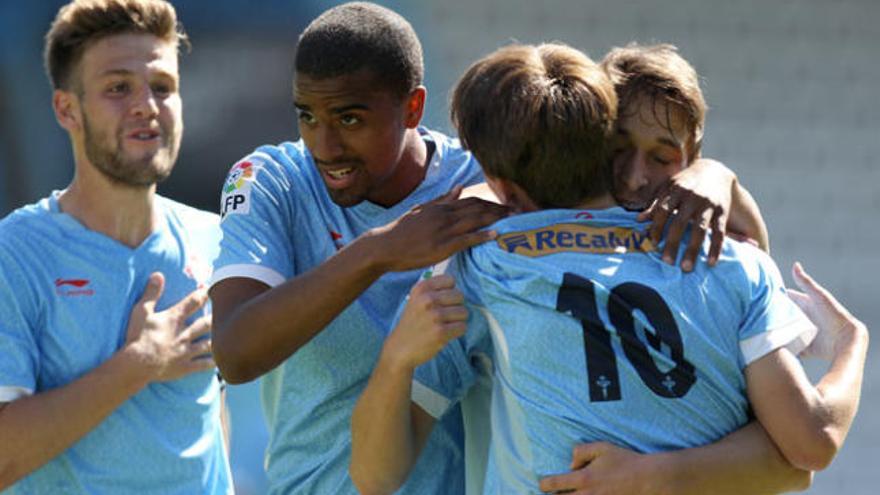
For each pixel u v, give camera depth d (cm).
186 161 4812
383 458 1016
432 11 4538
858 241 4278
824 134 4494
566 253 945
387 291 1141
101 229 1229
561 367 923
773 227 4288
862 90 4581
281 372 1173
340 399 1158
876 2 4703
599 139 957
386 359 984
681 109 1038
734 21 4647
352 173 1077
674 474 908
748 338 945
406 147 1146
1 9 4416
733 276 959
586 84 957
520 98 946
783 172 4419
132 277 1230
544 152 944
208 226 1309
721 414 937
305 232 1155
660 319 925
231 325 1020
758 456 933
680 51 4594
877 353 3769
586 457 908
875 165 4450
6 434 1154
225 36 4850
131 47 1212
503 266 948
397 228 981
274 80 4862
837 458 3375
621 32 4625
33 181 4416
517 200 993
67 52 1216
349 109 1042
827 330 1064
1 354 1166
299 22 4862
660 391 920
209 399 1258
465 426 1123
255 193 1131
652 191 1038
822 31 4641
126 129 1204
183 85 4828
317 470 1173
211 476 1261
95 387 1170
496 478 977
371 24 1059
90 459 1198
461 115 988
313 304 985
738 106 4516
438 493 1152
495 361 994
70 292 1202
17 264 1188
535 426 929
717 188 1007
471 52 4531
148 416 1217
